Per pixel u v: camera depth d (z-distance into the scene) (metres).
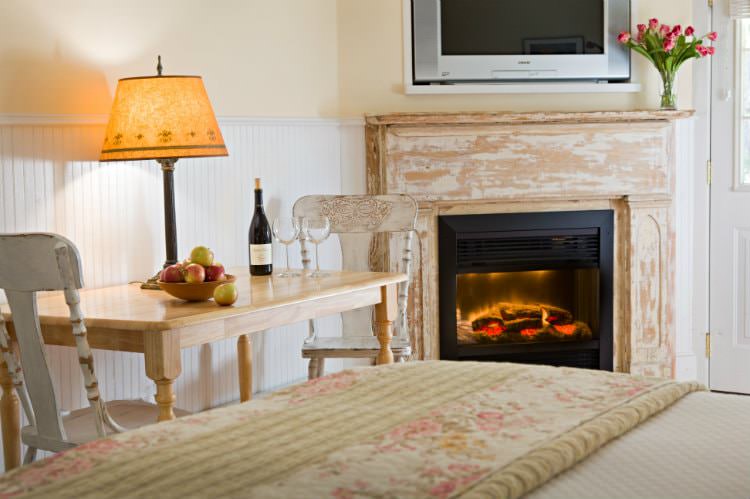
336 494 1.21
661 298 4.78
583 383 1.81
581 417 1.56
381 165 4.42
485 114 4.42
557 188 4.59
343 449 1.39
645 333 4.78
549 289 4.86
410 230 3.91
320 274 3.56
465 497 1.19
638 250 4.73
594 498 1.26
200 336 2.58
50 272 2.33
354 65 4.48
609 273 4.73
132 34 3.50
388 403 1.67
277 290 3.08
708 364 4.87
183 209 3.73
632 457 1.42
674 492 1.28
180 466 1.32
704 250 4.82
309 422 1.55
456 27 4.55
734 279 4.77
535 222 4.64
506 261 4.64
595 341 4.77
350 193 4.48
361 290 3.31
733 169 4.74
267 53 4.12
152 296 3.01
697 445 1.47
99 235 3.35
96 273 3.34
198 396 3.86
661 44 4.54
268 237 3.57
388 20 4.50
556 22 4.64
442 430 1.49
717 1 4.70
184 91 3.19
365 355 3.65
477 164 4.49
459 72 4.56
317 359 3.77
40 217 3.14
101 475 1.29
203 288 2.79
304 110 4.31
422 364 2.01
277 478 1.27
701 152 4.79
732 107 4.72
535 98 4.67
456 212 4.57
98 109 3.36
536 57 4.63
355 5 4.47
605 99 4.73
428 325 4.55
